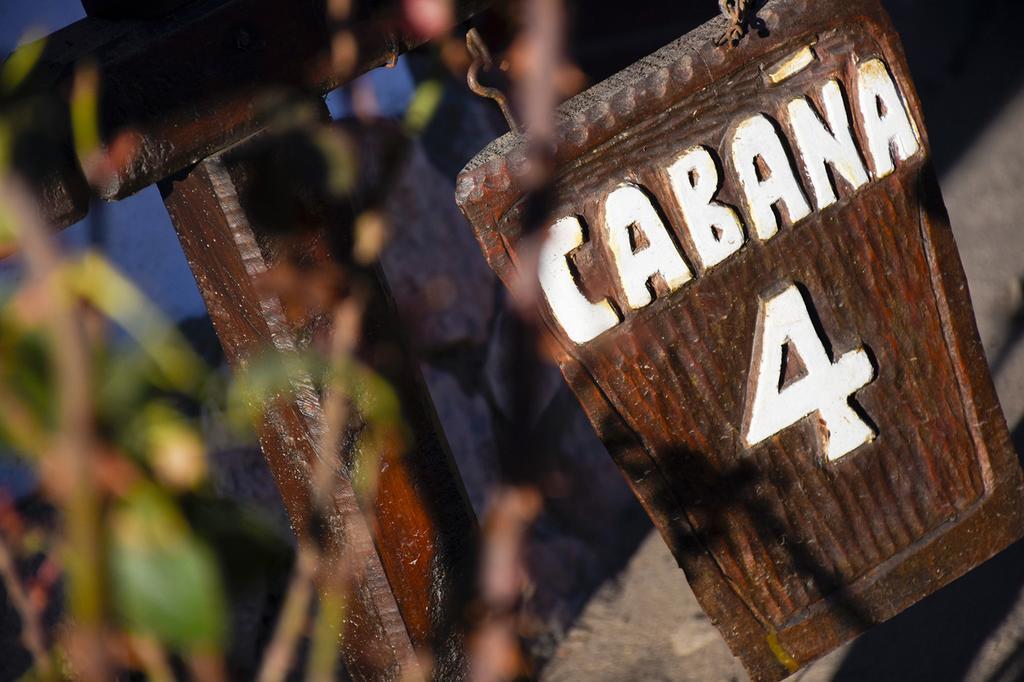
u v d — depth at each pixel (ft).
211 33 5.03
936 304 5.41
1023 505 5.54
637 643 6.75
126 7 5.02
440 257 7.20
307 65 5.13
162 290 7.05
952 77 10.64
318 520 5.32
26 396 3.31
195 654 3.58
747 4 5.18
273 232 5.16
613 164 5.15
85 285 3.66
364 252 5.16
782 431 5.32
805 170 5.27
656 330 5.21
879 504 5.42
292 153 5.16
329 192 5.21
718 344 5.25
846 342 5.34
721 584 5.34
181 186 5.18
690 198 5.19
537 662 6.73
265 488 6.66
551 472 7.04
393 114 7.38
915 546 5.47
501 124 7.74
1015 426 7.12
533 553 6.89
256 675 5.98
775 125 5.24
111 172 4.93
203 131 5.03
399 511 5.34
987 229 8.79
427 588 5.39
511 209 5.09
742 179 5.22
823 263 5.31
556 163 5.10
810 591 5.41
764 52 5.23
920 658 6.43
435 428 5.40
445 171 7.40
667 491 5.28
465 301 7.18
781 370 5.29
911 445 5.43
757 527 5.34
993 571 6.64
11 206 2.63
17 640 6.34
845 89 5.29
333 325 5.23
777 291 5.28
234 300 5.24
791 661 5.42
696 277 5.21
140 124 4.96
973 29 10.88
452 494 5.41
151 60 4.97
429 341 7.07
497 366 7.04
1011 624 6.45
